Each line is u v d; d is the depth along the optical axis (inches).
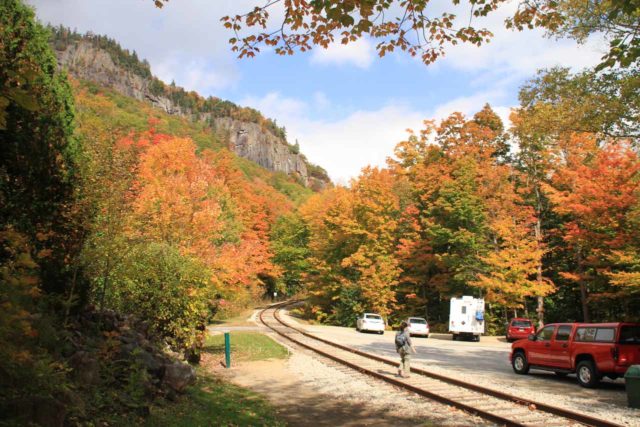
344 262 1834.4
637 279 951.0
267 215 3346.5
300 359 766.5
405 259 1855.3
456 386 515.8
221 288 873.5
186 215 840.3
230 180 2915.8
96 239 447.5
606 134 708.7
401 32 316.5
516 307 1497.3
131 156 477.7
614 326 528.7
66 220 371.2
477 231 1588.3
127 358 367.9
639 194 1013.8
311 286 2129.7
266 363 718.5
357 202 1860.2
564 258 1536.7
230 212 1510.8
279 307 2741.1
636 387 416.5
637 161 1032.2
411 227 1863.9
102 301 462.3
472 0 297.7
